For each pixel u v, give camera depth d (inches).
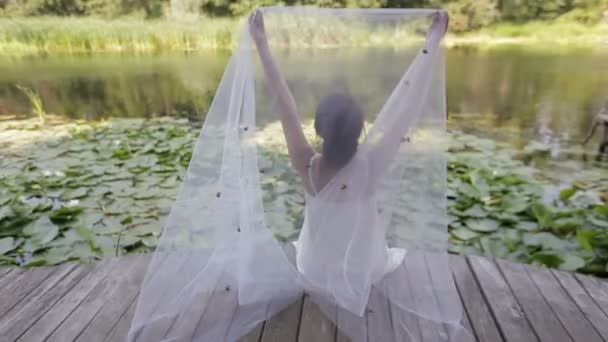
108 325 55.1
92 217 93.6
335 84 48.6
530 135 164.9
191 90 198.5
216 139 51.7
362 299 53.0
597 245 79.9
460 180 113.5
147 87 216.4
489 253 79.6
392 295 54.3
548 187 117.6
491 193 104.6
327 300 55.5
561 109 189.8
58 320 55.9
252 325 53.5
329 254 53.5
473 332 54.1
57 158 132.1
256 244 55.5
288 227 58.1
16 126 171.9
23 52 296.7
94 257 78.9
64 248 81.3
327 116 47.9
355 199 50.9
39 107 185.0
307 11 48.9
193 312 54.8
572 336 53.4
